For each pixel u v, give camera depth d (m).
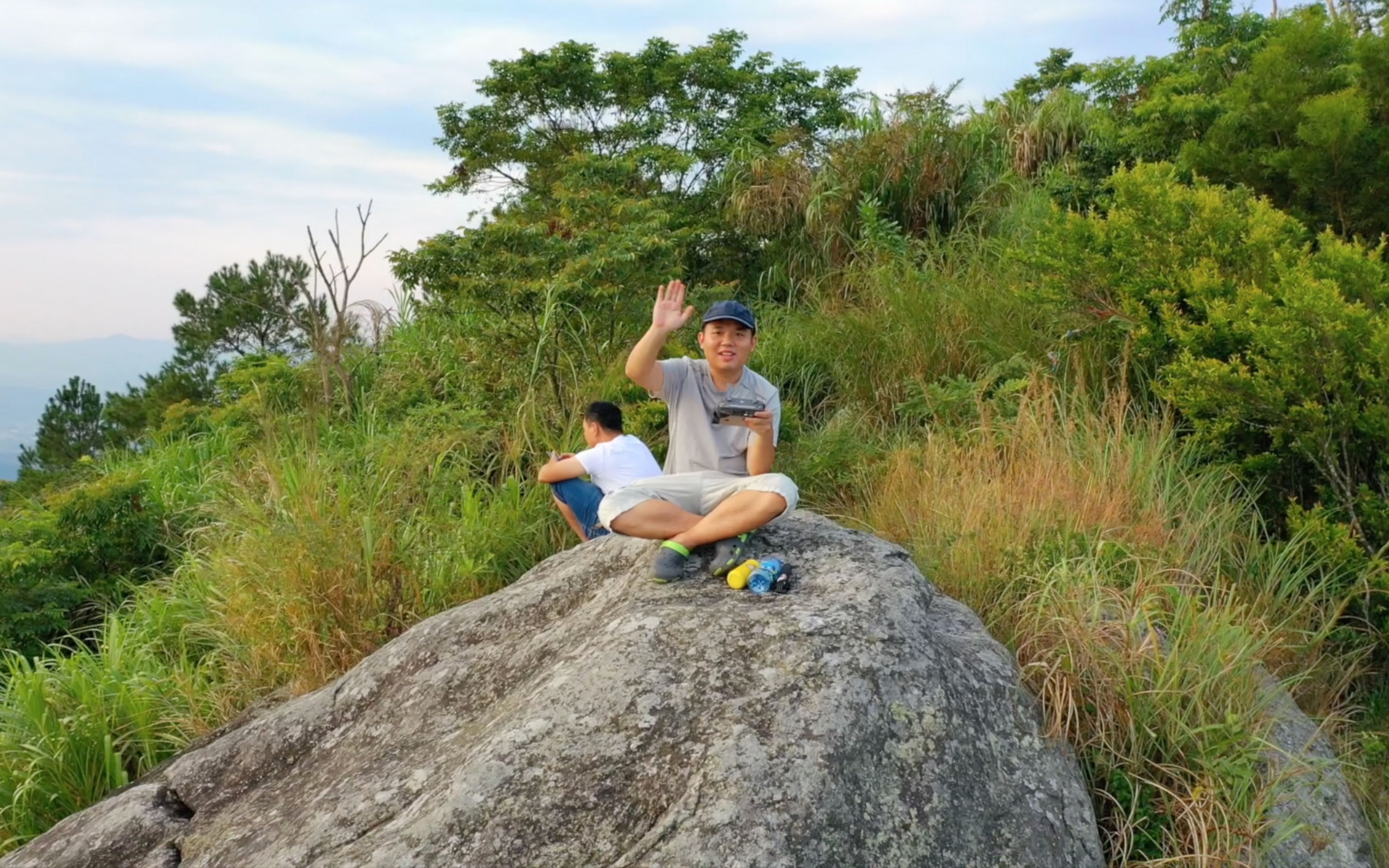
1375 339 5.82
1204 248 7.21
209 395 23.95
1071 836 3.50
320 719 4.31
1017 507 5.83
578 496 6.32
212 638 6.64
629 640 3.63
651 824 3.13
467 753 3.44
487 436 7.91
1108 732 4.04
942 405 7.75
